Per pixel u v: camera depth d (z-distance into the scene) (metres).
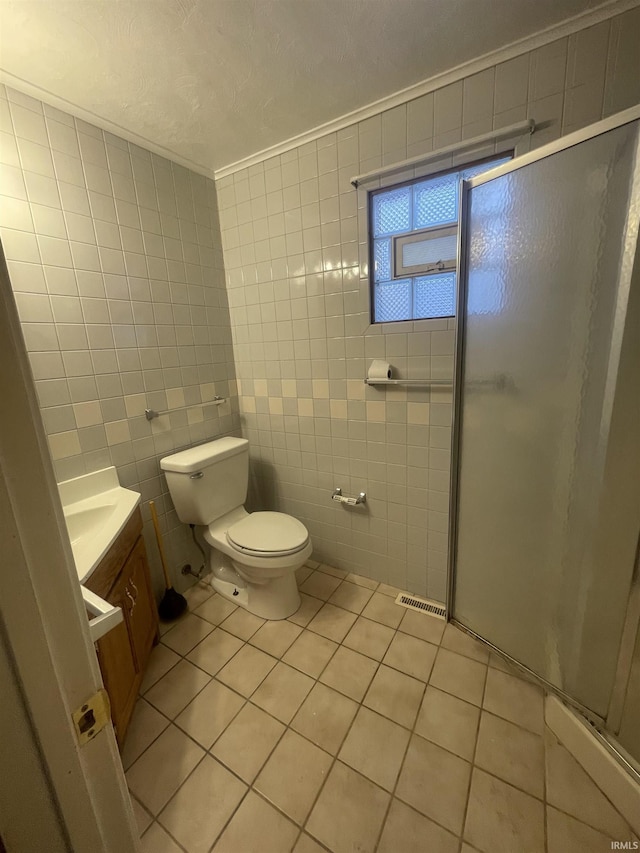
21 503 0.34
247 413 2.23
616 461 0.95
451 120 1.35
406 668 1.46
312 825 1.00
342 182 1.61
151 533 1.80
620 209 0.85
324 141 1.60
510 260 1.11
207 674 1.47
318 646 1.58
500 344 1.19
